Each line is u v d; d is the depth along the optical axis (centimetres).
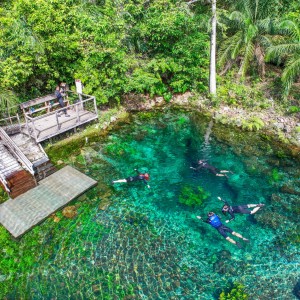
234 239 945
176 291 796
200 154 1375
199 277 832
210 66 1741
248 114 1642
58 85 1714
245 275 835
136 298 778
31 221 990
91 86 1573
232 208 1011
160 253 905
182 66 1816
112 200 1110
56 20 1467
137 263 873
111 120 1639
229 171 1242
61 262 875
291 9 1822
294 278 821
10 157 1230
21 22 1391
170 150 1412
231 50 1798
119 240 948
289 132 1470
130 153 1388
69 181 1175
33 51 1387
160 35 1750
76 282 820
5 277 832
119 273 845
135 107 1803
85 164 1297
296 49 1552
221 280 823
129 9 1772
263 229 975
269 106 1662
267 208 1053
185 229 988
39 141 1302
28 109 1582
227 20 1819
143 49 1886
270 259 877
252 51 1759
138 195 1135
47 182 1169
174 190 1158
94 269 855
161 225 1005
